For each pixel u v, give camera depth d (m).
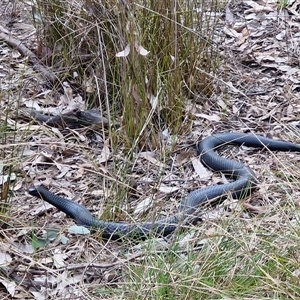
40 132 3.92
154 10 3.91
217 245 3.14
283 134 4.06
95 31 4.08
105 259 3.32
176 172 3.80
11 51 4.36
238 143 3.99
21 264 3.28
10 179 3.50
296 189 3.55
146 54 3.74
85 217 3.45
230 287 3.02
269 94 4.35
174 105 4.00
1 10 4.93
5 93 4.08
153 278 3.09
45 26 4.35
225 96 4.29
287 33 4.86
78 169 3.78
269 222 3.31
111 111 4.05
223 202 3.54
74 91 4.25
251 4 5.15
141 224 3.40
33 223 3.47
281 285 3.01
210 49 4.32
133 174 3.74
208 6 4.41
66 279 3.18
